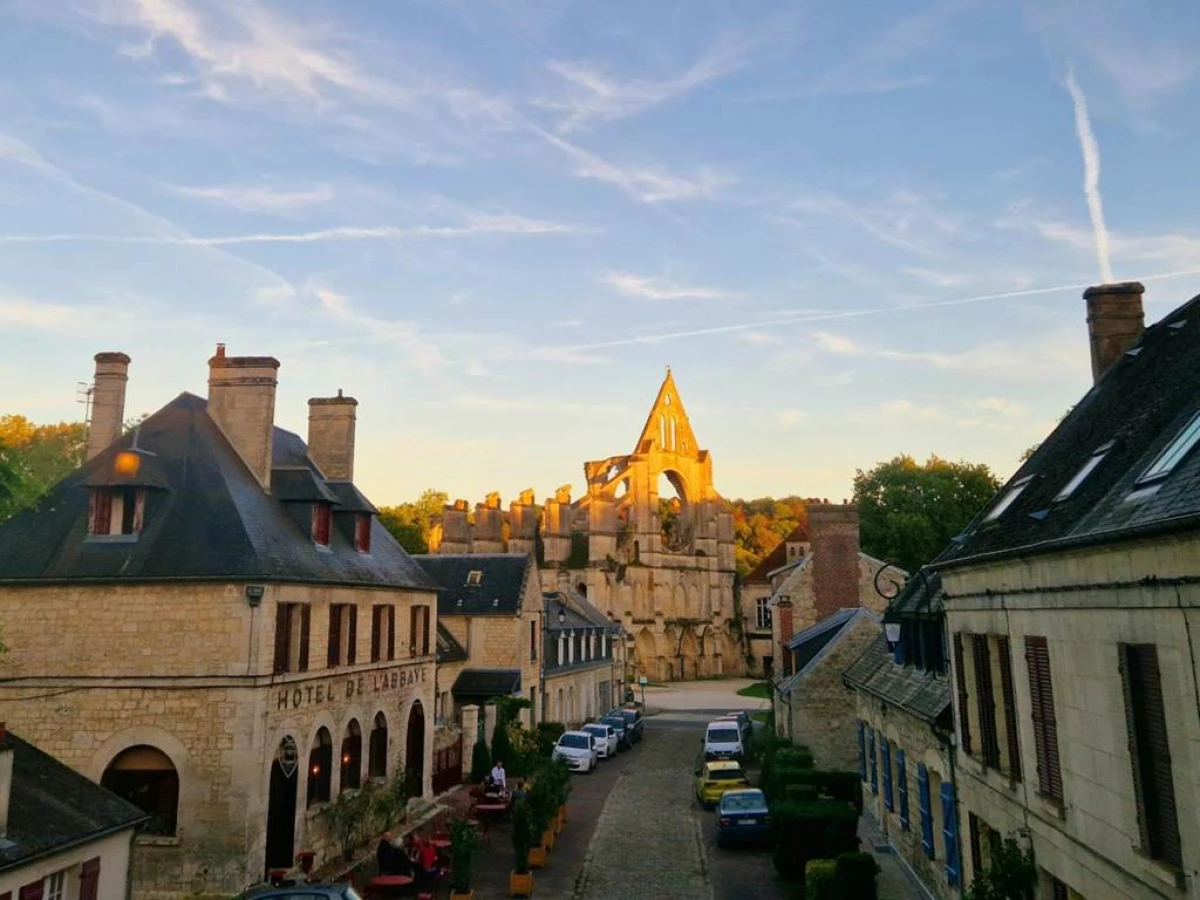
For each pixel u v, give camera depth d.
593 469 100.94
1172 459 9.24
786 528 128.25
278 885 16.17
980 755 13.77
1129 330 17.52
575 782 35.00
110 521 20.77
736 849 23.72
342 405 28.39
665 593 91.94
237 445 23.67
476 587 43.38
